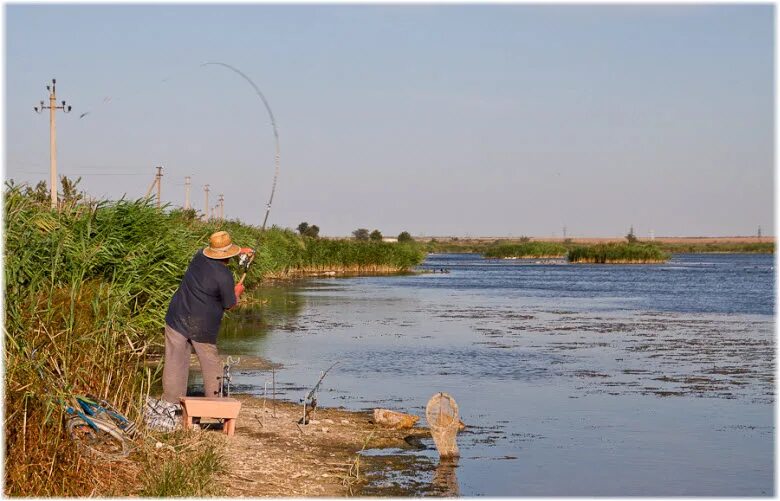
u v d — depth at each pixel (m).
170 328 11.28
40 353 9.16
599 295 44.16
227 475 9.50
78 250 12.59
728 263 109.44
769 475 10.55
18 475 8.15
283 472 9.91
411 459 10.92
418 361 19.33
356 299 39.50
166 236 14.53
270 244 55.44
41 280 10.52
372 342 22.64
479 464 10.78
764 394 15.66
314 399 13.22
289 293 43.81
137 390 11.58
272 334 24.20
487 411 13.97
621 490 9.90
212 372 11.40
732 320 30.16
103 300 11.02
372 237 154.88
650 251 107.81
